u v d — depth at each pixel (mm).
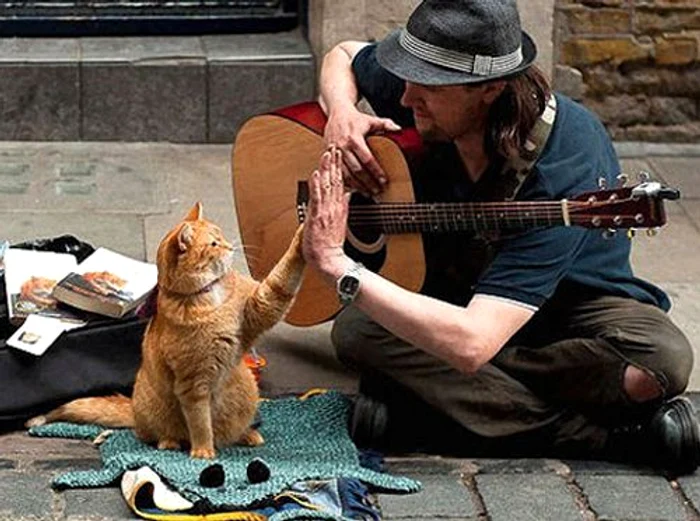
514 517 5125
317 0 8711
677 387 5473
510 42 5129
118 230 7531
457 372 5523
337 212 5086
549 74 8773
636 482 5391
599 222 5156
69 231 7480
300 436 5582
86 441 5613
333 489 5082
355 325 5586
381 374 5590
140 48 8891
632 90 9062
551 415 5535
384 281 5141
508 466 5492
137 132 8820
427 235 5652
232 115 8852
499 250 5445
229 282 5207
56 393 5707
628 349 5430
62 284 5852
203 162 8578
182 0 9102
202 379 5184
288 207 6059
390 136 5641
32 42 8938
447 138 5336
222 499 4973
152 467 5148
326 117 5992
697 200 8281
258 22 9180
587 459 5570
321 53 8633
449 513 5129
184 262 5098
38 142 8742
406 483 5254
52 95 8695
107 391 5789
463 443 5598
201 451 5285
